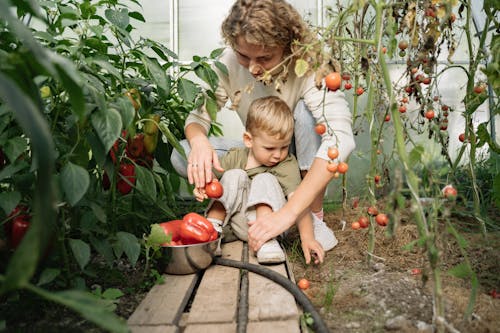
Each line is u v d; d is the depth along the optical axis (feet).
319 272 6.21
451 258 6.53
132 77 7.44
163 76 6.40
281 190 6.64
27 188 4.97
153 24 11.68
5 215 5.22
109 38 11.35
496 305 4.97
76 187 4.38
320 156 5.97
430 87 6.04
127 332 2.40
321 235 6.95
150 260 6.35
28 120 2.02
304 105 7.01
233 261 6.05
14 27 2.21
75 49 5.18
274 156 6.59
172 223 6.49
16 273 2.12
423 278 4.01
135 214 6.72
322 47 4.46
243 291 5.20
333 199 10.96
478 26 10.82
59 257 5.33
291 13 5.81
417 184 3.74
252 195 6.40
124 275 6.10
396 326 4.44
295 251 6.84
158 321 4.39
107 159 5.38
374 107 6.92
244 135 6.72
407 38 10.71
